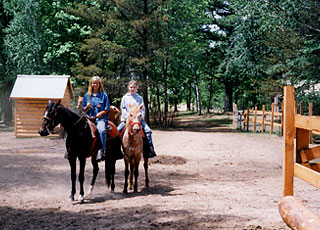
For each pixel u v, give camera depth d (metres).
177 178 10.07
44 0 29.58
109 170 7.97
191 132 24.27
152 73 32.84
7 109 31.17
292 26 21.47
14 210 6.37
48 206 6.70
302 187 8.80
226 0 39.72
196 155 14.21
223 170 11.45
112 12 27.09
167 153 14.65
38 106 20.34
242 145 16.95
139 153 7.92
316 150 4.58
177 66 33.88
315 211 5.82
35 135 20.45
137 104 7.80
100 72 26.45
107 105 7.70
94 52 26.16
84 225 5.31
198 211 5.97
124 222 5.40
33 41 28.47
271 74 25.36
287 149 4.59
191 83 54.41
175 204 6.62
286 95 4.57
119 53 26.64
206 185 9.07
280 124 21.92
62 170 10.95
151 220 5.44
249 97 47.41
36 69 28.78
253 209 6.16
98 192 8.15
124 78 26.38
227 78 43.03
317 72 21.25
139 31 26.45
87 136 7.18
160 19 26.14
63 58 29.83
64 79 20.81
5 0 29.02
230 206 6.40
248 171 11.34
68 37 29.59
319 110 22.83
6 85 30.75
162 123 31.09
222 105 60.03
